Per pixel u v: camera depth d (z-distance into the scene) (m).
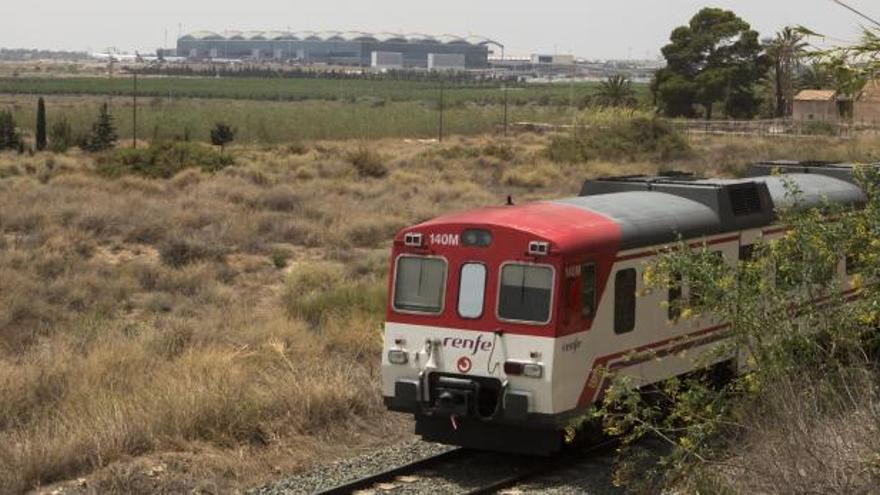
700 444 15.37
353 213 55.88
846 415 14.42
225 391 20.50
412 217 55.91
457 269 18.33
